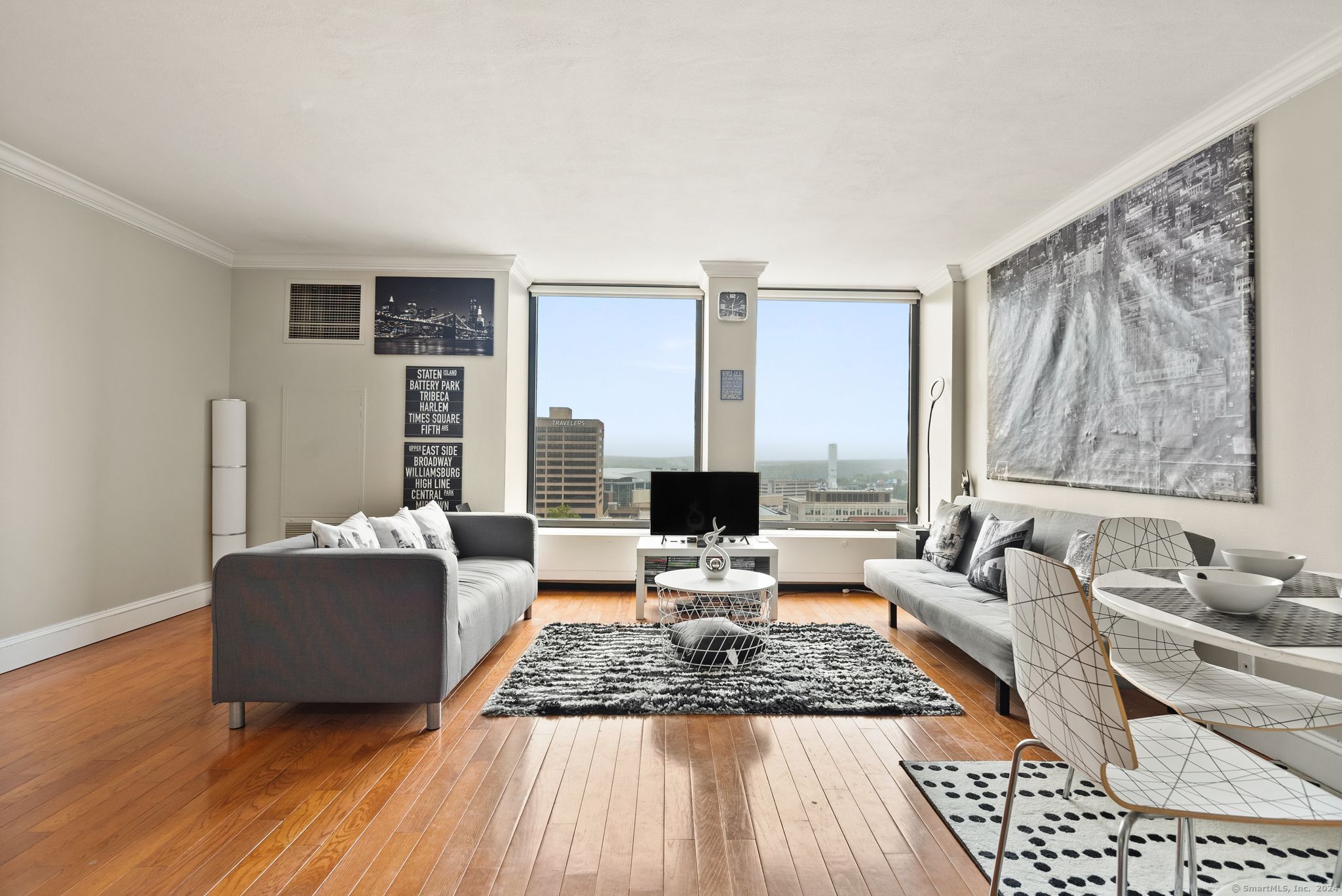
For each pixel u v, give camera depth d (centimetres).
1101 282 382
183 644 409
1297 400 266
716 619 377
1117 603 170
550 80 282
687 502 535
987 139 331
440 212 440
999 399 495
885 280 598
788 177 380
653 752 267
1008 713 308
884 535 580
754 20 242
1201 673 203
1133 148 339
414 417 541
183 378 486
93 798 229
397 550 295
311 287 540
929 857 198
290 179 387
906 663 376
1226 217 297
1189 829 151
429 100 299
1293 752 248
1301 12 234
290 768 252
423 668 285
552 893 181
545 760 260
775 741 278
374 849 200
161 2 234
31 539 372
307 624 284
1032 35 249
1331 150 254
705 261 546
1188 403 318
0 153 347
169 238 466
